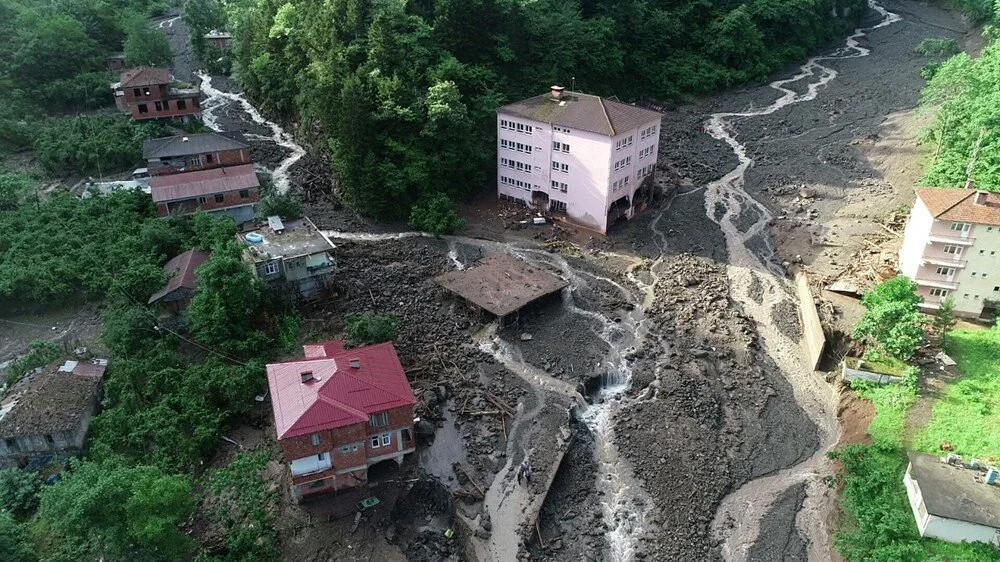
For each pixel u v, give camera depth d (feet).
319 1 327.06
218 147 277.23
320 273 209.97
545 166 265.75
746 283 231.50
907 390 172.65
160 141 276.21
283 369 153.38
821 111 369.09
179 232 229.66
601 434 173.58
